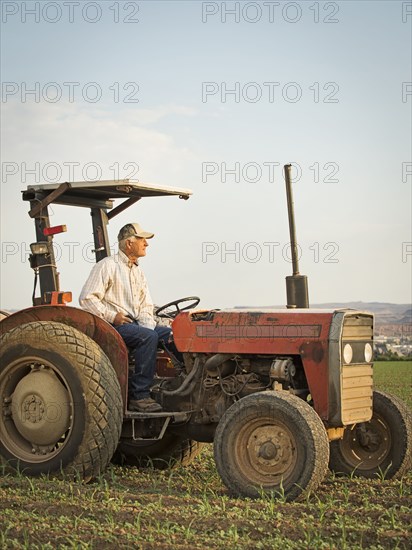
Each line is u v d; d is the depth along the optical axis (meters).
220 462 6.59
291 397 6.52
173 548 4.92
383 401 7.51
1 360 7.37
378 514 5.70
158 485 7.14
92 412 7.02
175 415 7.18
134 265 7.77
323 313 6.85
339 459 7.65
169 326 8.29
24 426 7.36
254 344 7.03
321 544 4.94
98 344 7.39
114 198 8.36
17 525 5.42
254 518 5.63
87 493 6.43
